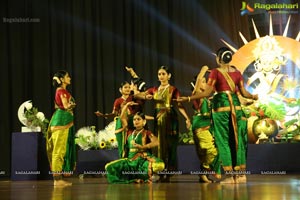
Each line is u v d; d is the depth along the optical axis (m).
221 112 4.65
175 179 5.91
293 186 3.93
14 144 6.69
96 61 8.45
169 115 5.61
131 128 5.78
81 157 6.97
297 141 6.62
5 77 8.46
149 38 8.41
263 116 6.64
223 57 4.73
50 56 8.49
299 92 8.06
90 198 3.18
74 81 8.39
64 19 8.52
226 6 8.34
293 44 8.16
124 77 8.41
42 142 6.74
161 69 5.70
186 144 7.36
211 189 3.80
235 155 4.65
